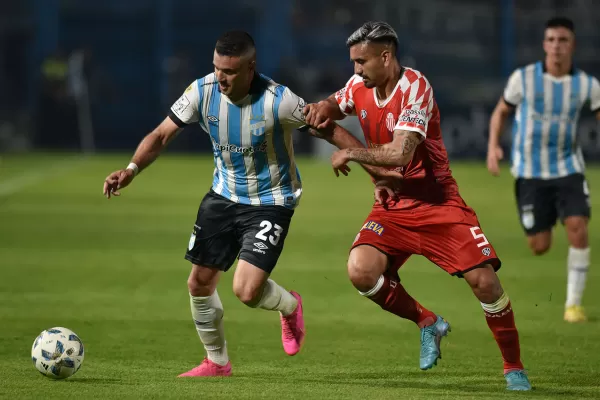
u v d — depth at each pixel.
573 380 20.92
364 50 19.20
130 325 27.42
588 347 24.94
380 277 20.09
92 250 42.88
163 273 37.00
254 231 20.30
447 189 20.23
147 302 31.17
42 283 34.62
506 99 30.70
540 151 30.41
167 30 113.94
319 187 73.06
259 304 20.97
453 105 98.00
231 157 20.23
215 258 20.69
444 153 20.23
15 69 113.62
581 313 28.86
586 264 28.98
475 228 19.94
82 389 18.83
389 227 20.38
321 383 20.17
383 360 23.33
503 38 110.81
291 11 113.56
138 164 20.09
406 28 115.69
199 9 114.25
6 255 41.34
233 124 19.86
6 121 109.69
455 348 24.92
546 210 30.67
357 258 20.09
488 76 114.69
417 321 20.36
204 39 114.75
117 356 23.34
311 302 31.56
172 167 85.56
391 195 20.06
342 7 115.12
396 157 18.89
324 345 25.17
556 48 29.94
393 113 19.56
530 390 19.61
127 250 42.94
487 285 19.59
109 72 114.00
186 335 26.09
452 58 114.69
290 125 19.91
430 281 36.09
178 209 58.34
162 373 21.36
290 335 22.12
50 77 103.38
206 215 20.67
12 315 28.69
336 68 103.12
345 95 20.48
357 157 19.02
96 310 29.67
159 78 113.50
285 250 43.34
